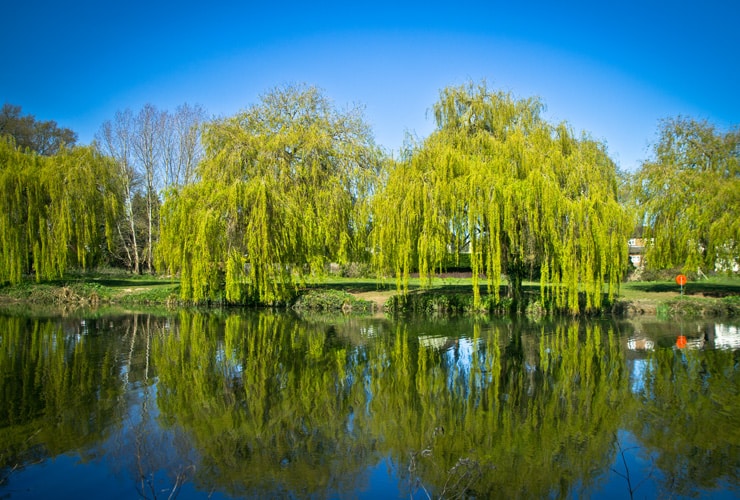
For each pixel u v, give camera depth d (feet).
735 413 36.09
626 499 24.80
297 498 24.58
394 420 35.19
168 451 29.58
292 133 86.12
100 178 95.35
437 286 108.47
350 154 88.74
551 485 26.23
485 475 27.27
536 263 73.36
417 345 59.00
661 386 42.47
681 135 94.38
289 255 80.59
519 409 37.40
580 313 80.59
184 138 145.07
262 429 33.27
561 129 74.28
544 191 66.28
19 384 41.91
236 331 68.08
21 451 29.19
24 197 89.61
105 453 29.09
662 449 30.35
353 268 131.54
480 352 55.26
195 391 40.91
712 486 26.03
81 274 131.75
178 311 88.02
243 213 78.64
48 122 164.55
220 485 25.76
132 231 146.30
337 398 39.78
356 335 65.21
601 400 39.14
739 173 87.86
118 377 44.45
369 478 26.76
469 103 78.38
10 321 74.95
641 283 119.85
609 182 74.02
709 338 62.49
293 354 54.34
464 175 69.87
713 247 80.89
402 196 72.79
